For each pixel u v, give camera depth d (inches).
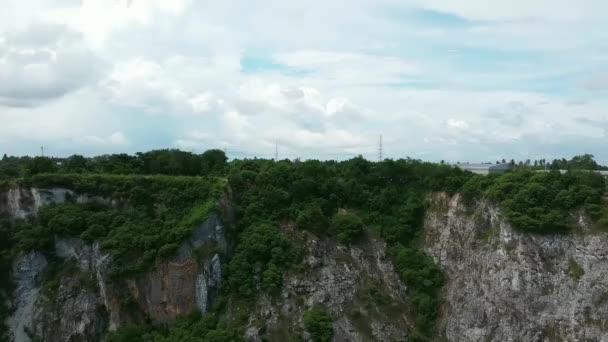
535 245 3580.2
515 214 3644.2
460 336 3595.0
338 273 3818.9
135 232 3693.4
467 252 3897.6
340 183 4421.8
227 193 4047.7
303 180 4286.4
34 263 3656.5
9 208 3838.6
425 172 4542.3
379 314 3673.7
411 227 4281.5
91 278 3622.0
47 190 3846.0
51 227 3708.2
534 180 3843.5
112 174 4256.9
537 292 3464.6
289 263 3779.5
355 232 4045.3
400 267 4020.7
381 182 4618.6
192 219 3732.8
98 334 3533.5
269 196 4146.2
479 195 4042.8
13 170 4311.0
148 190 3939.5
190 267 3622.0
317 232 4003.4
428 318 3757.4
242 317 3496.6
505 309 3503.9
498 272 3617.1
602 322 3260.3
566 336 3319.4
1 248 3708.2
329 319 3496.6
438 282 3914.9
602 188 3693.4
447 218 4165.8
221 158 4965.6
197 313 3553.2
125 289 3543.3
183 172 4662.9
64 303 3555.6
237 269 3703.3
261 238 3848.4
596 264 3393.2
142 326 3501.5
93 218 3754.9
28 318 3560.5
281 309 3565.5
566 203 3619.6
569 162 5000.0
